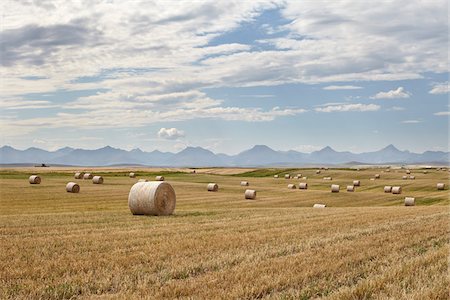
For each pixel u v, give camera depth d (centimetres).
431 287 911
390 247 1414
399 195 6356
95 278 1055
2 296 910
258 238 1634
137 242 1573
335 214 2659
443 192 6800
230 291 919
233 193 6100
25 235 1791
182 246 1464
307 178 10169
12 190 5162
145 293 919
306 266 1130
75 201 4359
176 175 10175
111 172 10838
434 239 1580
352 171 11831
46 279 1055
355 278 1038
